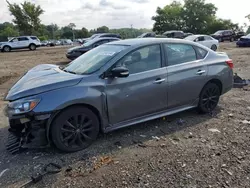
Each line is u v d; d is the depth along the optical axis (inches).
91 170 129.7
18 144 155.1
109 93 153.4
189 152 144.9
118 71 148.9
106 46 185.0
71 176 125.1
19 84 156.8
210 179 119.4
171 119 195.5
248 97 251.8
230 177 120.5
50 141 143.7
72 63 186.9
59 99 139.3
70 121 146.0
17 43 1202.0
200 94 197.6
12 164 137.8
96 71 154.5
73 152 148.1
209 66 198.5
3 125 193.9
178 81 180.7
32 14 1903.3
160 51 175.9
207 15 2484.0
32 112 135.3
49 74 165.6
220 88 210.8
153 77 168.4
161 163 134.3
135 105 163.9
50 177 124.7
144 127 181.5
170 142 158.1
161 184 116.8
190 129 177.2
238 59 576.4
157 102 173.5
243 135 165.3
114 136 167.6
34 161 140.0
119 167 131.6
